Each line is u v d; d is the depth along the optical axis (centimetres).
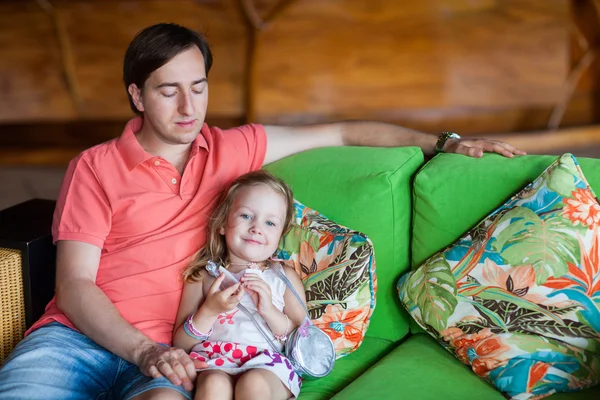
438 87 423
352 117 433
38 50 451
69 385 152
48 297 189
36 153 452
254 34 424
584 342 148
